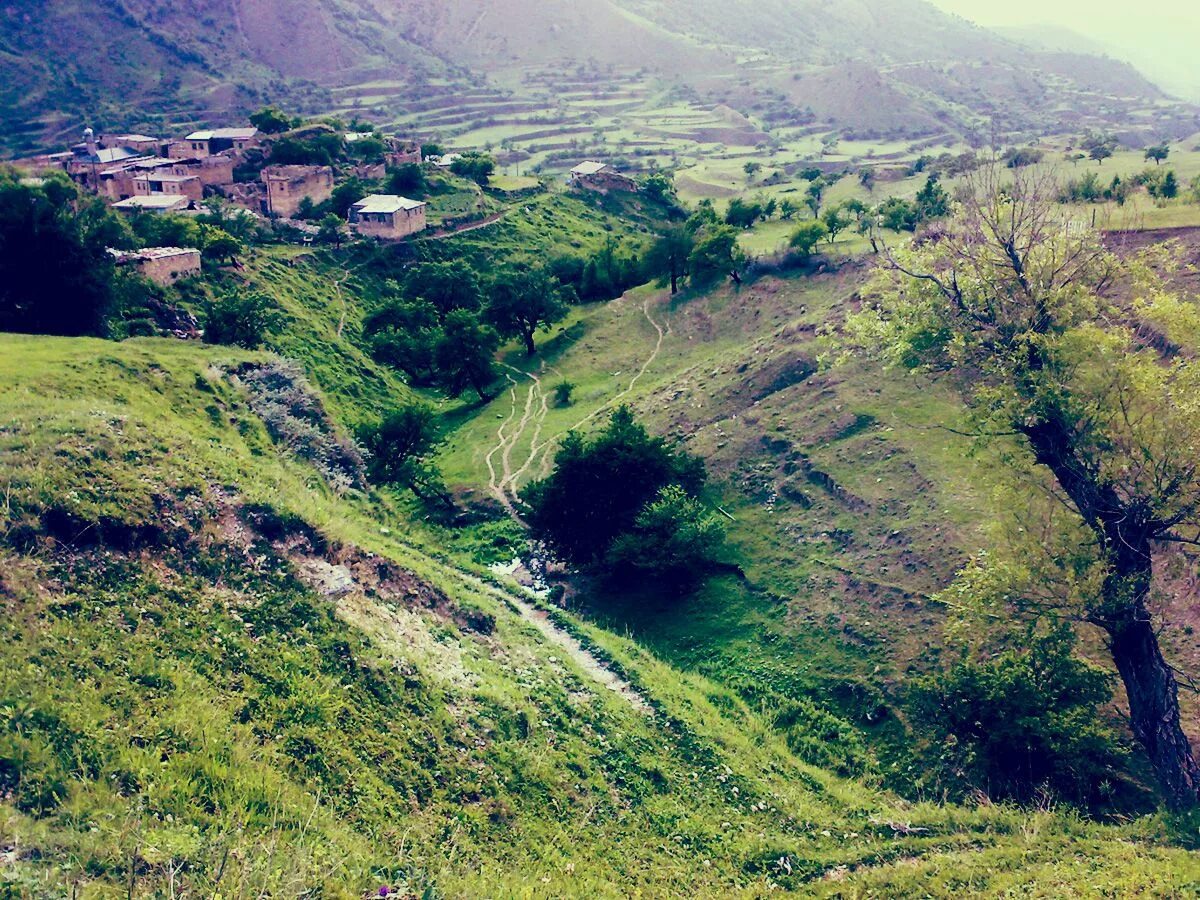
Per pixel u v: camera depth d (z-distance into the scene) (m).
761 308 76.31
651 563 40.88
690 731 25.97
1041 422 25.41
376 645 22.09
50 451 22.45
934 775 28.17
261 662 19.69
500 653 26.22
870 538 39.91
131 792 15.06
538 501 46.12
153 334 61.12
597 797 21.06
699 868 19.94
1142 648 24.23
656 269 88.69
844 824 23.16
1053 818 22.42
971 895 18.28
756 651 36.28
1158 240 51.53
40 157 153.62
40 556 19.50
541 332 93.44
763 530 44.25
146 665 18.03
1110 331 25.50
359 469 40.19
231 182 126.62
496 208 124.69
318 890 14.32
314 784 17.34
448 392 78.25
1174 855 19.05
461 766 19.88
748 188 180.38
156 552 21.34
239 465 27.28
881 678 32.50
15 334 41.28
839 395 51.16
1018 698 26.56
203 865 13.80
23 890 12.20
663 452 46.69
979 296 26.48
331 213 110.38
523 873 17.62
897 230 86.81
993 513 37.03
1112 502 24.72
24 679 16.30
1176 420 23.73
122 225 77.12
